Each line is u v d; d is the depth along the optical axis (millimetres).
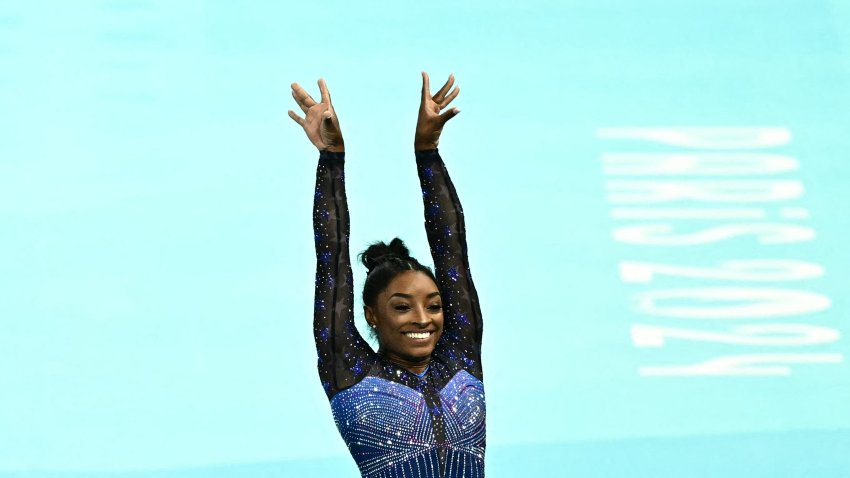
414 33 33875
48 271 27188
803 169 29625
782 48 33719
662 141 30609
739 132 30797
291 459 23016
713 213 28531
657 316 26156
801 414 23891
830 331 25656
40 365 24859
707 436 23422
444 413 13156
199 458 22953
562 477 22547
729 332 25719
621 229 28328
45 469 22609
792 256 27406
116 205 28859
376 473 12906
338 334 13289
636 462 22875
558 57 33406
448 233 14031
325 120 13547
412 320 13344
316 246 13641
